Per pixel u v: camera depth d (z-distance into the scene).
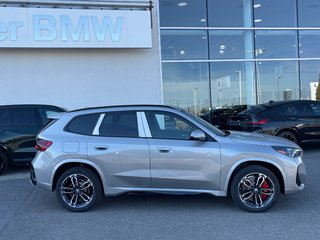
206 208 6.04
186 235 4.89
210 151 5.77
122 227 5.25
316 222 5.27
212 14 14.66
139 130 5.99
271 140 6.01
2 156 9.12
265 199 5.80
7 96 12.57
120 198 6.71
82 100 13.10
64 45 12.32
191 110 14.50
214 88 14.69
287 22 15.47
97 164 5.88
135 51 13.48
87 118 6.14
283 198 6.51
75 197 6.01
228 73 14.85
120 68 13.38
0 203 6.61
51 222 5.53
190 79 14.48
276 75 15.37
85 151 5.89
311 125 10.98
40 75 12.77
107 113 6.13
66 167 6.04
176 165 5.81
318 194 6.71
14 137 9.17
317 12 15.76
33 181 6.11
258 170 5.75
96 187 5.96
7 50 12.51
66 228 5.26
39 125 9.38
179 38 14.37
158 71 13.73
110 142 5.91
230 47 14.87
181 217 5.62
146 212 5.91
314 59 15.72
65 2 12.41
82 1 12.55
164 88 14.23
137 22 12.86
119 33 12.71
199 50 14.55
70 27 12.33
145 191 5.89
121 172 5.88
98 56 13.18
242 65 15.01
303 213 5.68
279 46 15.41
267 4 15.26
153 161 5.83
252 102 15.11
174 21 14.29
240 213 5.75
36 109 9.49
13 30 11.92
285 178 5.75
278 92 15.38
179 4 14.34
